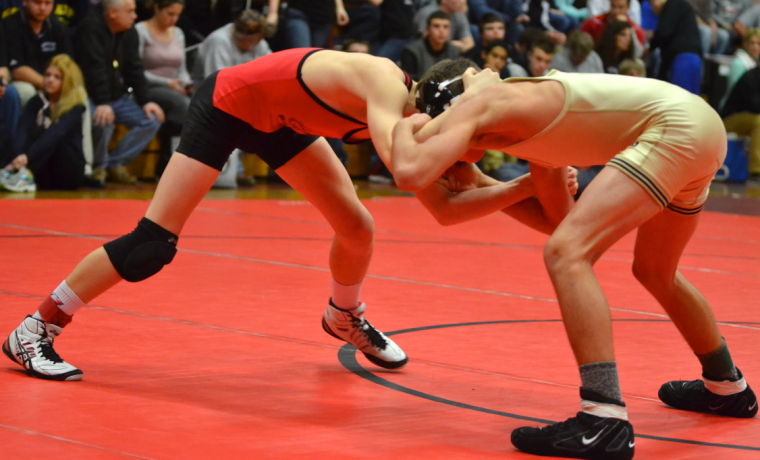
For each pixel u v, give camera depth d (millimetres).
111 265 5883
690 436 5242
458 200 5664
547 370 6531
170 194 5914
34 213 13492
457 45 20219
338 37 20688
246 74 5906
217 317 7723
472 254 11844
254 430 4980
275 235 12688
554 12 23906
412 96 5559
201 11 19703
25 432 4742
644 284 5691
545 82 5059
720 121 5168
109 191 16734
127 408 5281
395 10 20453
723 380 5637
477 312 8398
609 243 4926
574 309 4816
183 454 4516
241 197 17094
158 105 17875
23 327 5926
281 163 6191
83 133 16734
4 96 15609
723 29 27266
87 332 7012
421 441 4930
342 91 5594
